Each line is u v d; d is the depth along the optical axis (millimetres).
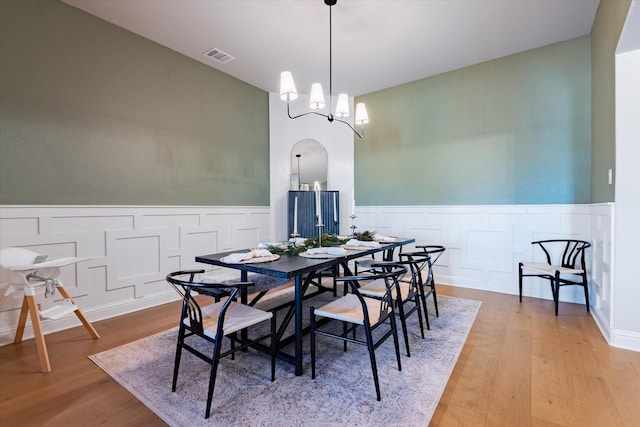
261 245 2514
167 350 2158
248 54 3451
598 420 1421
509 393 1630
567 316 2746
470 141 3740
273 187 4457
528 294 3389
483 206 3648
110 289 2832
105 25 2818
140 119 3070
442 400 1577
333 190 4559
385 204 4414
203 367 1918
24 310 2236
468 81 3746
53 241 2496
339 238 2965
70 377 1819
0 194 2260
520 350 2107
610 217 2213
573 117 3166
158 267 3199
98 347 2209
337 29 2988
